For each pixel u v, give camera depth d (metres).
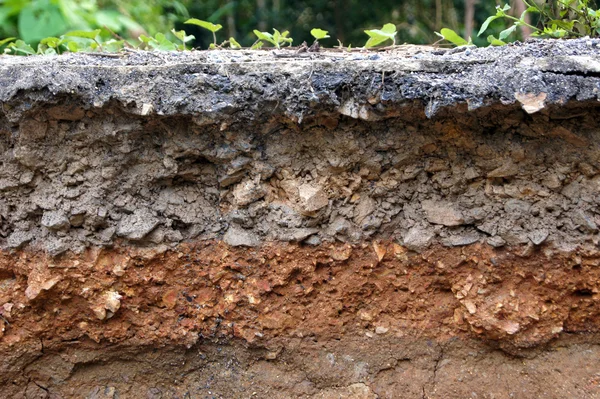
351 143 1.06
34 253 1.09
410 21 3.50
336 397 1.13
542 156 1.05
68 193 1.07
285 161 1.08
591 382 1.09
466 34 2.72
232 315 1.11
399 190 1.09
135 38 2.09
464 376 1.12
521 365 1.11
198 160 1.09
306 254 1.10
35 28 1.64
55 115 1.03
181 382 1.14
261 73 1.03
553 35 1.22
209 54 1.17
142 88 1.02
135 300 1.10
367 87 1.01
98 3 2.26
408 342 1.12
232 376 1.14
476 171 1.07
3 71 1.02
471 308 1.09
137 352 1.12
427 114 1.00
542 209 1.07
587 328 1.10
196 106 1.02
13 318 1.10
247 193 1.08
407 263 1.10
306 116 1.03
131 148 1.06
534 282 1.08
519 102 0.98
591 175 1.05
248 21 3.71
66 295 1.09
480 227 1.08
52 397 1.13
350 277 1.11
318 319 1.12
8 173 1.07
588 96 0.98
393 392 1.12
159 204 1.09
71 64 1.04
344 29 3.64
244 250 1.10
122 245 1.09
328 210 1.09
